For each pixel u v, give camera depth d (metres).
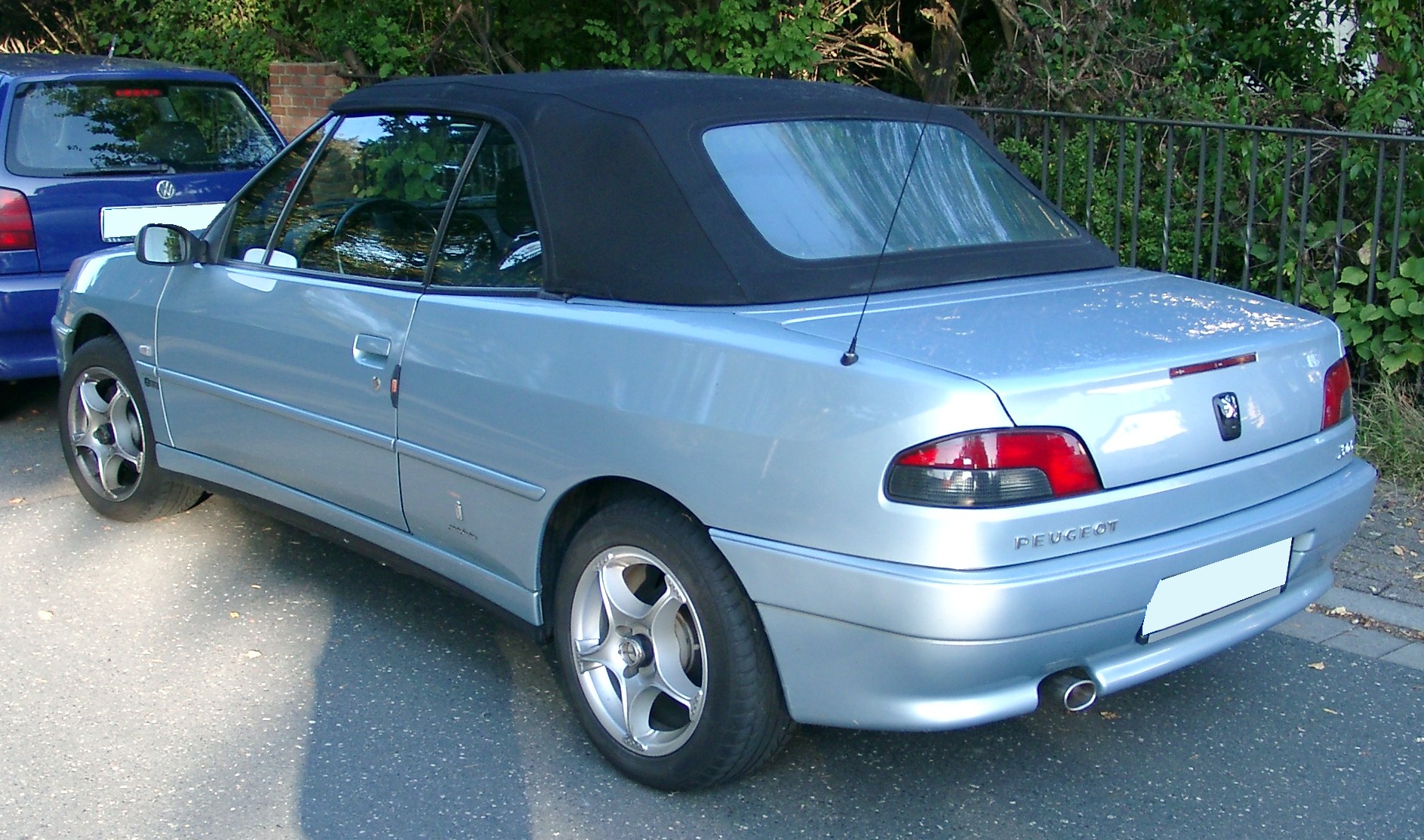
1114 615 2.91
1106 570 2.85
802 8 8.62
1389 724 3.80
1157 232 6.88
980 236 3.79
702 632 3.17
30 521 5.46
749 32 8.69
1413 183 6.24
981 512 2.74
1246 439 3.14
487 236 3.73
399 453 3.89
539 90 3.81
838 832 3.25
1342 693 3.98
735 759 3.22
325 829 3.26
